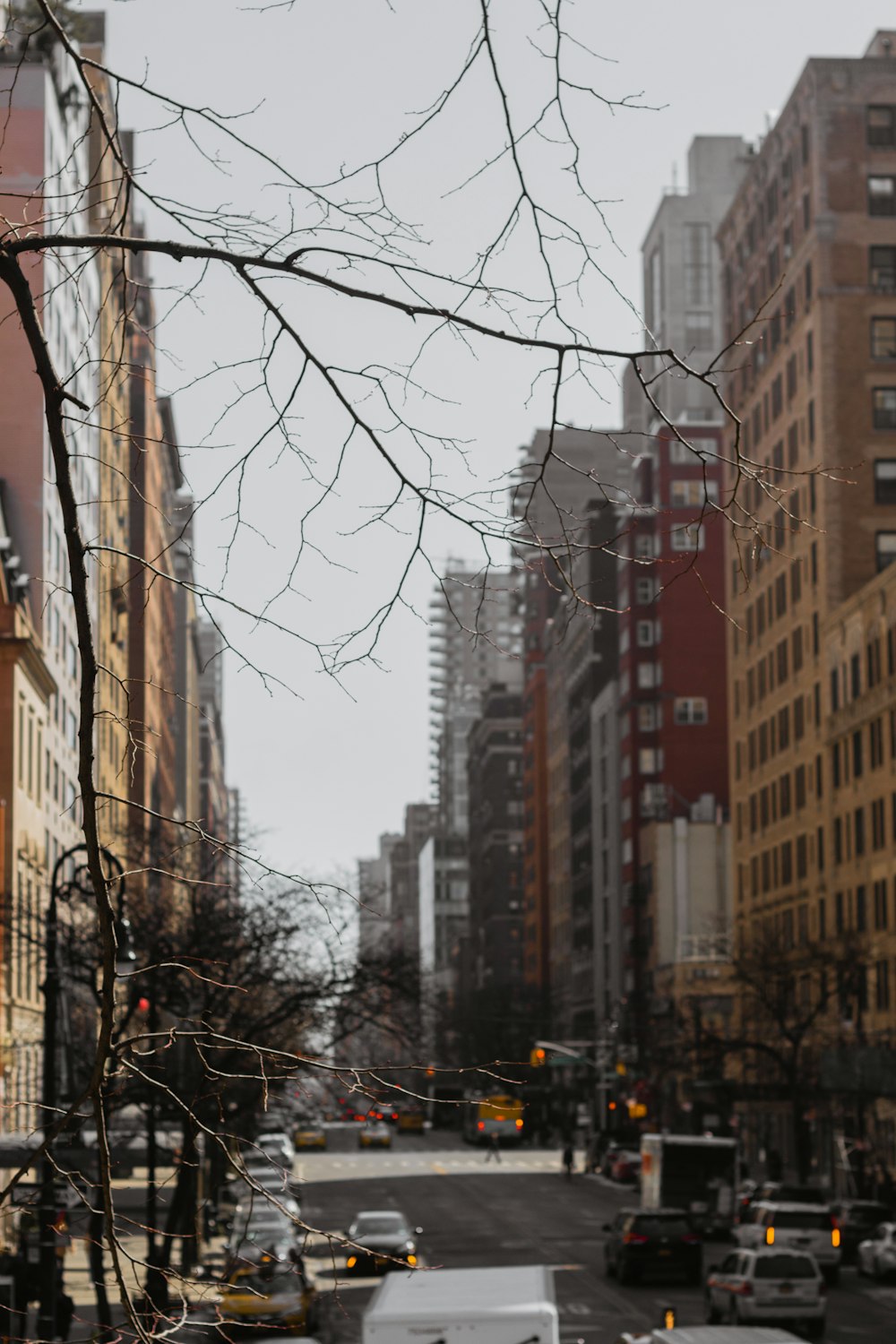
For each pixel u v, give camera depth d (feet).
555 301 21.22
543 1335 69.87
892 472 308.19
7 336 198.80
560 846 584.81
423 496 21.47
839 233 314.14
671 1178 220.64
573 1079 501.56
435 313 21.17
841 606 296.51
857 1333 135.44
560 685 590.55
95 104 21.04
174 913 144.56
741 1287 134.21
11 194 21.63
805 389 320.29
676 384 558.97
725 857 420.36
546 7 20.01
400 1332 69.56
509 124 20.63
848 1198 255.70
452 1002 575.79
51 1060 94.38
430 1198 278.05
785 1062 248.93
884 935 266.57
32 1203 22.74
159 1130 126.52
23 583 202.59
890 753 268.62
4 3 21.79
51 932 95.71
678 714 446.19
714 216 594.24
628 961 457.68
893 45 338.13
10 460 214.07
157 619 396.37
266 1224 150.71
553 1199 277.64
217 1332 23.25
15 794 197.77
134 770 20.16
